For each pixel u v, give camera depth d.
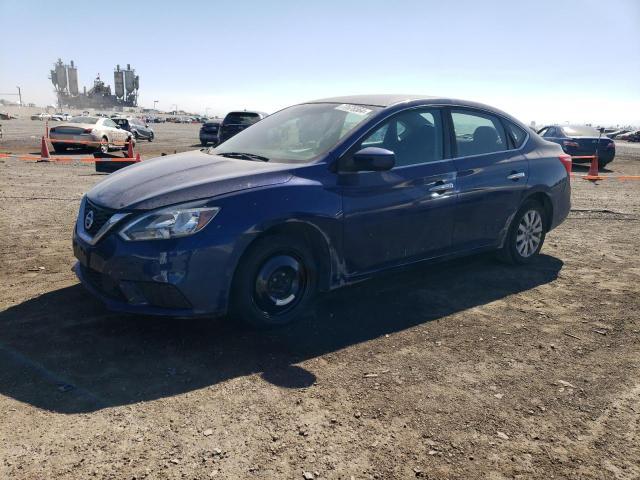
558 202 5.60
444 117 4.66
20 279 4.57
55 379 2.96
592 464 2.43
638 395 3.05
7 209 7.70
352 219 3.88
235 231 3.34
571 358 3.49
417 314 4.15
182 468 2.28
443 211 4.49
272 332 3.71
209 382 3.01
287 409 2.77
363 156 3.71
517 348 3.61
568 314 4.27
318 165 3.82
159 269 3.21
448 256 4.68
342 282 3.98
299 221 3.60
